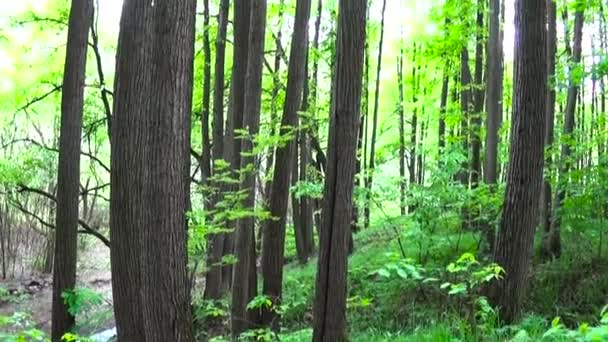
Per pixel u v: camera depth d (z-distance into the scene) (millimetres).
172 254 4312
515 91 6391
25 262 20500
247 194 7633
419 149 10992
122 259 5320
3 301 16844
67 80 8922
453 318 5977
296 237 14391
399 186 9406
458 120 11422
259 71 7699
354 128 5383
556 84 8508
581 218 8789
